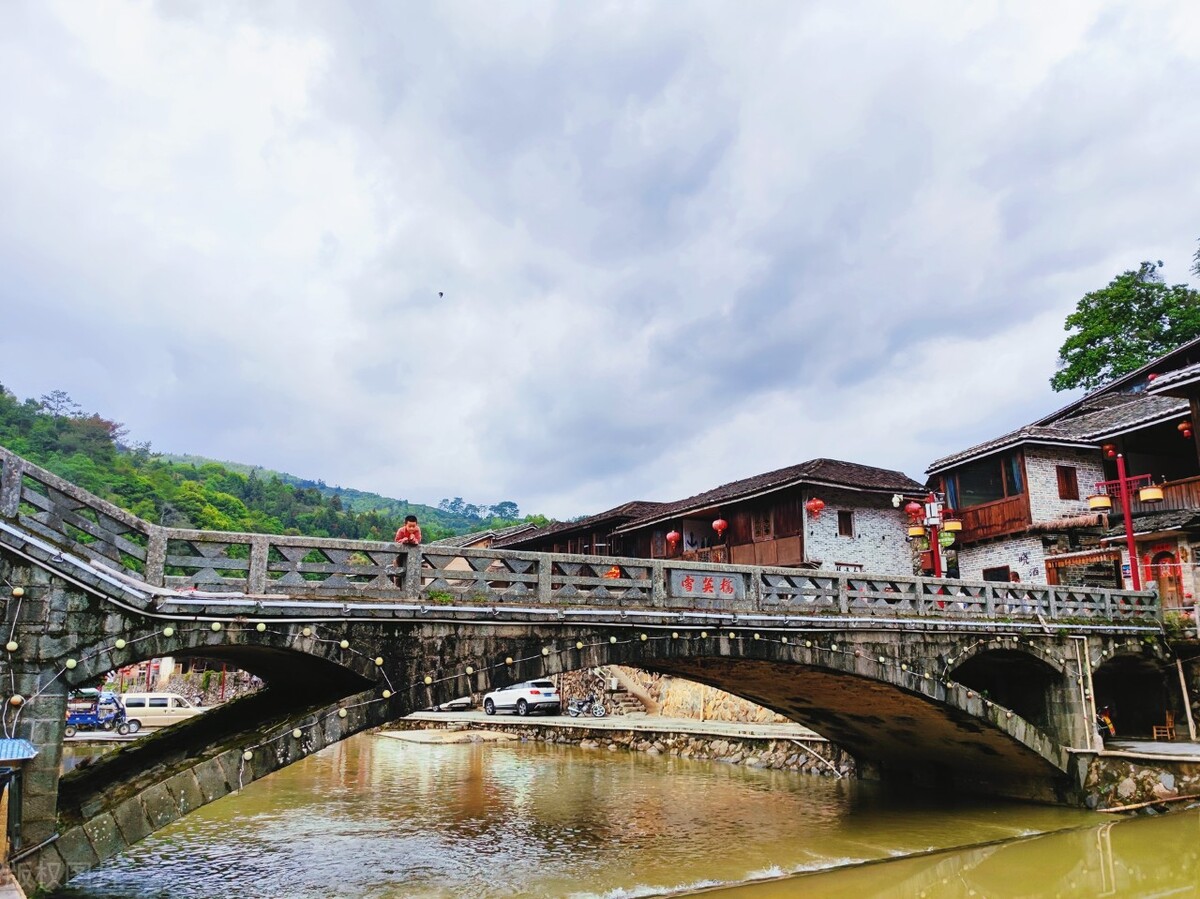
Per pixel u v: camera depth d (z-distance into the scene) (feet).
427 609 43.88
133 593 36.73
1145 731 84.38
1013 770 74.43
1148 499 85.92
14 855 32.99
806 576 60.90
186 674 175.52
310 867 51.31
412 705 43.32
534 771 91.50
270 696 52.65
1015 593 75.36
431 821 65.21
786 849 56.80
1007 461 105.81
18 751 31.73
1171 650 80.48
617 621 50.01
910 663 63.41
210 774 37.73
